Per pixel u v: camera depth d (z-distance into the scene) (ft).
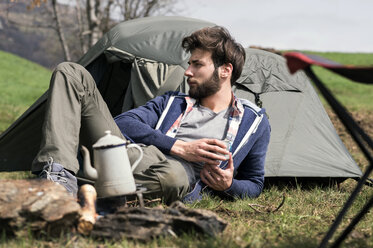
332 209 10.15
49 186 6.78
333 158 13.56
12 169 14.80
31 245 6.39
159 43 13.71
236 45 10.43
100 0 43.32
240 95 13.52
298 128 13.85
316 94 14.93
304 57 6.02
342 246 6.98
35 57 151.33
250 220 8.70
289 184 13.37
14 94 65.05
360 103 62.59
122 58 13.60
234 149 10.17
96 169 7.67
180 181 9.22
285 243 6.98
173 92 10.96
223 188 9.89
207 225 6.88
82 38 45.19
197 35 10.20
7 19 37.96
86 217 6.84
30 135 14.82
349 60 130.93
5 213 6.35
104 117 9.41
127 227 6.74
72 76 8.96
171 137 9.89
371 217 9.21
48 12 44.50
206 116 10.32
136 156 9.37
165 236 6.79
